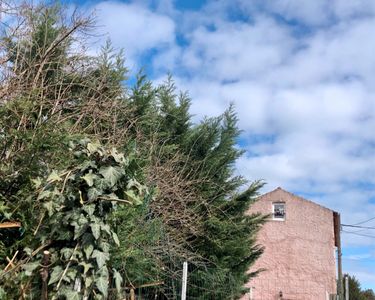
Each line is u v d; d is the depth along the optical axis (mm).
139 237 6715
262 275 24438
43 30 6949
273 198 25875
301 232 25000
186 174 11570
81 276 3699
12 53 6066
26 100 5148
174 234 9367
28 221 4219
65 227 3799
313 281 24125
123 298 4965
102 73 8250
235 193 12562
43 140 4785
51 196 3822
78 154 3988
